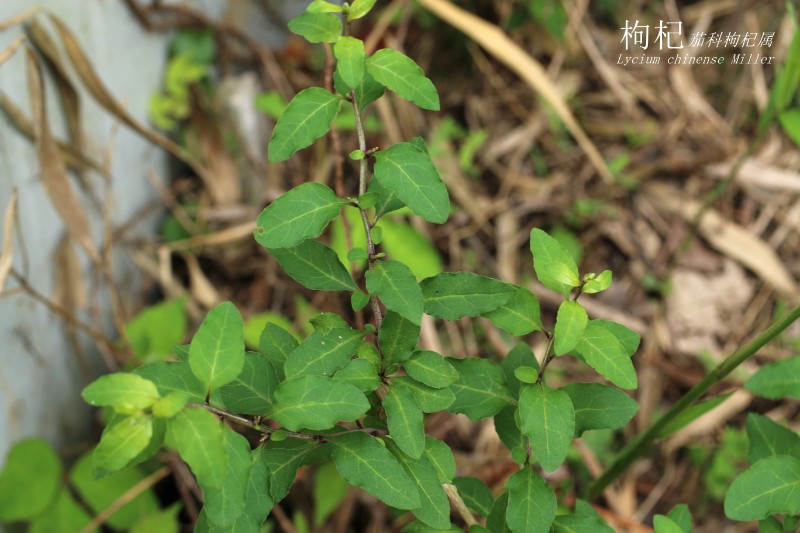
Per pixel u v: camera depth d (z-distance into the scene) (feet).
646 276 3.24
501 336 3.04
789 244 3.38
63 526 2.38
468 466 2.65
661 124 3.62
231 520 1.52
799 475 1.67
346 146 3.22
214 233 3.15
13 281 2.34
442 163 3.32
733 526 2.74
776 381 1.71
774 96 2.63
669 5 3.78
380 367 1.67
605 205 3.40
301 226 1.62
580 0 3.65
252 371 1.66
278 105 3.20
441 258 3.23
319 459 1.69
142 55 2.93
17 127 2.32
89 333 2.56
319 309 2.88
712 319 3.17
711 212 3.39
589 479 2.67
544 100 3.60
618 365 1.63
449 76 3.70
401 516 2.54
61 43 2.41
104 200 2.74
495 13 3.68
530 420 1.64
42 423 2.54
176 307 2.74
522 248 3.32
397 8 3.43
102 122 2.70
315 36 1.61
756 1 3.73
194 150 3.19
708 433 2.91
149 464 2.56
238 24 3.33
